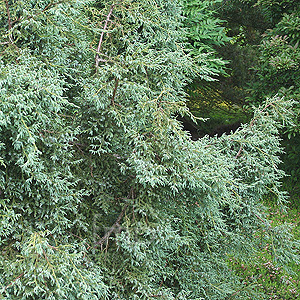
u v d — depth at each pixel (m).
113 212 2.18
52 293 1.54
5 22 2.02
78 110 2.12
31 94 1.59
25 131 1.56
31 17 1.85
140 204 2.07
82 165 2.17
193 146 2.08
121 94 2.15
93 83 2.20
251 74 6.98
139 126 2.11
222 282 2.70
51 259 1.58
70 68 2.08
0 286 1.53
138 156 1.95
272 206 5.23
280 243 2.60
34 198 1.82
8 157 1.76
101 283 1.73
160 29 2.96
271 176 2.54
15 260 1.67
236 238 2.58
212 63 4.35
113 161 2.17
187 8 4.70
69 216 2.07
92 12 2.52
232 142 2.65
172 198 2.17
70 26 2.14
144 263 2.08
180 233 2.56
